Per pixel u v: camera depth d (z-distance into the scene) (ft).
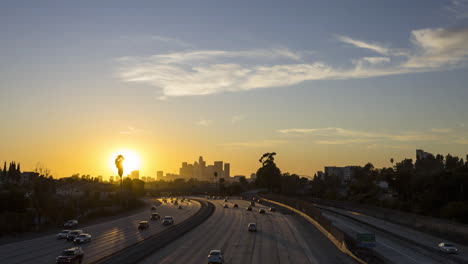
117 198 537.65
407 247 241.55
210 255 163.02
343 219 404.57
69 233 234.58
